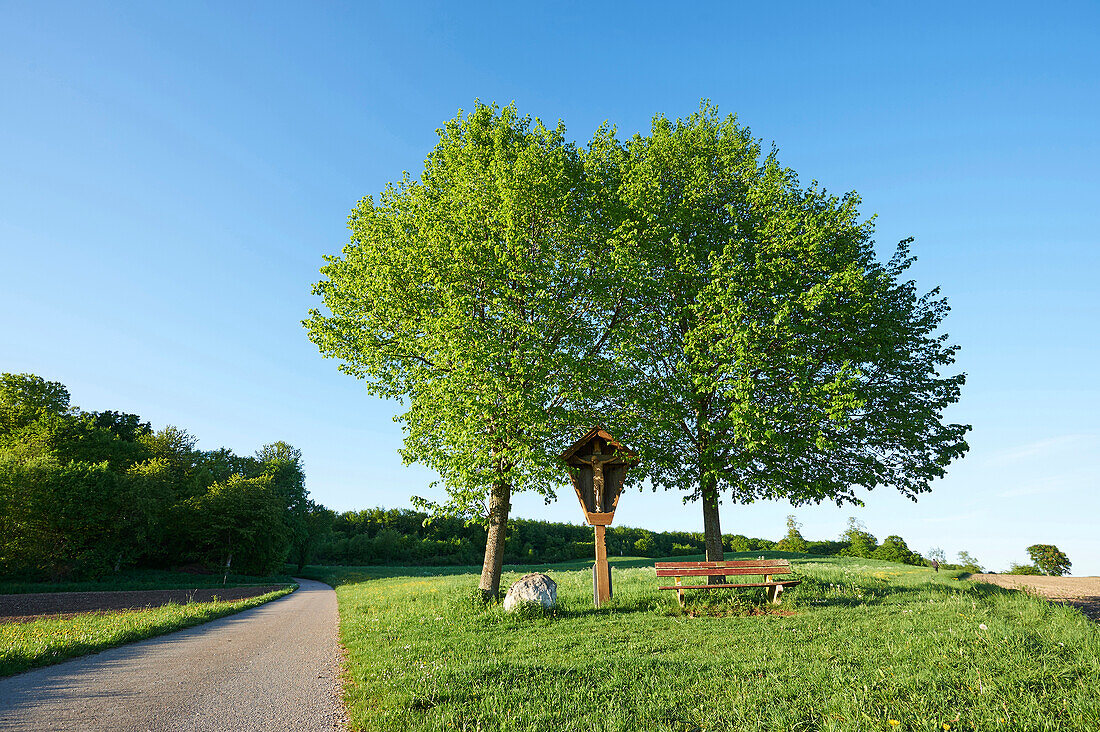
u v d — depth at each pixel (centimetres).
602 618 1212
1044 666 630
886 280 1566
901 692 584
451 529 11412
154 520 5462
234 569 6512
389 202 1898
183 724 592
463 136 1878
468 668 742
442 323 1486
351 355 1725
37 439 5334
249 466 8469
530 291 1650
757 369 1507
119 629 1268
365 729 561
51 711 645
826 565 3203
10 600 2653
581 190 1777
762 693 605
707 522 1662
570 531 10856
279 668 896
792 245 1596
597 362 1605
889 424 1534
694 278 1683
